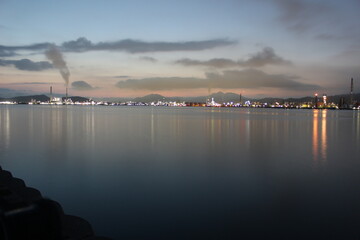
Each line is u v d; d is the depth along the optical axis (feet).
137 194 34.68
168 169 49.47
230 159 60.18
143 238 23.36
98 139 93.15
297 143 89.45
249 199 33.37
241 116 306.35
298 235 24.38
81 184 38.88
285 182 41.55
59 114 282.77
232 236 24.04
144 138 98.12
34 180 40.83
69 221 17.94
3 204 16.63
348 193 35.96
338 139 101.71
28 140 87.15
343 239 23.65
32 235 11.03
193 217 27.76
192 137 102.89
